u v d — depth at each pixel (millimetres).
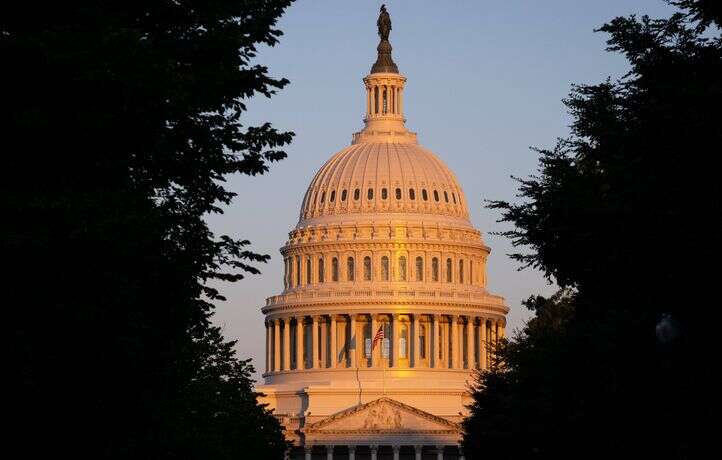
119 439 122750
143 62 105750
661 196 121875
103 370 113312
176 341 135375
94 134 105688
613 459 133875
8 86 104250
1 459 107125
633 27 129375
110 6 116000
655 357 124875
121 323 112500
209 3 123750
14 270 103938
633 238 126125
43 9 107562
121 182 116312
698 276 118562
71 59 102625
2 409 106188
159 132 118562
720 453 118812
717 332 118625
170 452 145250
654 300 125500
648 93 127000
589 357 135625
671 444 123938
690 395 119688
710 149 119000
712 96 118688
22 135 103562
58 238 103562
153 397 131625
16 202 102750
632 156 129250
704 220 118938
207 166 128750
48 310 105625
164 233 126875
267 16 128250
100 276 108125
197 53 122812
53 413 109875
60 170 107062
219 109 126625
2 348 103812
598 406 134375
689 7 127188
